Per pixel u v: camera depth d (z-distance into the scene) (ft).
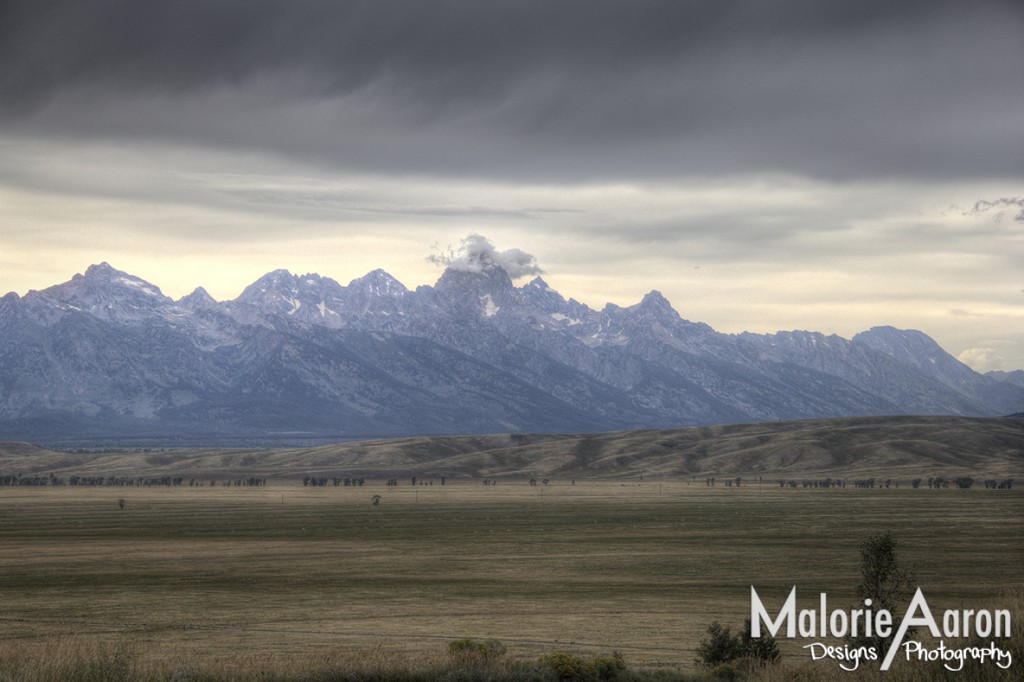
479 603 443.73
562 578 540.11
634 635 343.87
